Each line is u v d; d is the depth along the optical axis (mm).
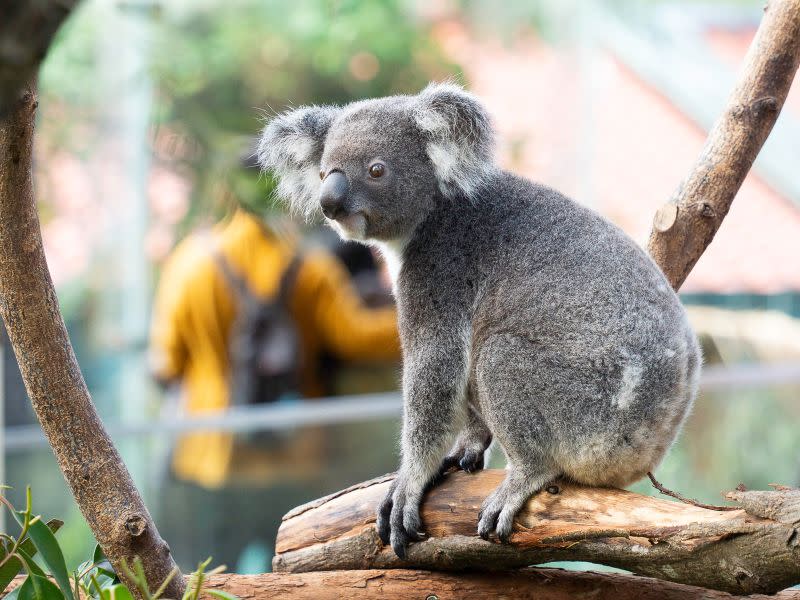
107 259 12461
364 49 12617
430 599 3830
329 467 7441
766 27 4613
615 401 3822
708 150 4629
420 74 13008
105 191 12352
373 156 4586
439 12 14727
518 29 14555
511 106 14195
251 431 7332
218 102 12219
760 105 4547
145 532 3410
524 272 4168
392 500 4051
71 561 6738
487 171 4512
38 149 11758
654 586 3740
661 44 14000
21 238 3189
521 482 3779
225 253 8398
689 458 7363
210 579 3811
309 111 5215
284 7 12562
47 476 6957
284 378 8531
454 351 4301
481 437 4352
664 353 3854
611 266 4008
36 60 1876
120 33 11633
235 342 8445
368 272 9797
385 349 9086
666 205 4613
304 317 8672
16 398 8938
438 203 4629
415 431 4195
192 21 12344
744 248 11633
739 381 7699
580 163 13328
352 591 3840
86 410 3406
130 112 12016
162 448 7211
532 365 3922
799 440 7672
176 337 8438
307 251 8781
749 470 7586
